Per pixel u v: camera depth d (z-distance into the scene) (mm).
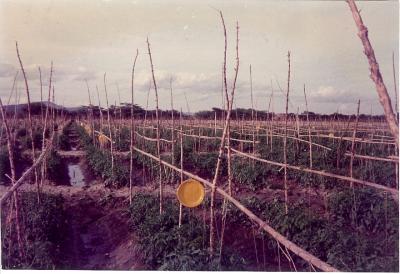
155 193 9039
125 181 10031
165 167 9812
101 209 8906
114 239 7785
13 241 7082
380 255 6438
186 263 6047
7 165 10453
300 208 7902
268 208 7836
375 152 10438
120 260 7086
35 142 13367
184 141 13039
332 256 6098
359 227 7344
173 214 7602
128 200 9016
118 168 10445
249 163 10203
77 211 8766
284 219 7180
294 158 10344
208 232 7043
